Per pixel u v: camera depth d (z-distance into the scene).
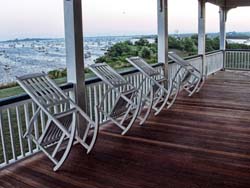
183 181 3.20
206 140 4.36
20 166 3.60
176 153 3.92
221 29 11.15
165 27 6.74
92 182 3.21
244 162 3.62
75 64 4.20
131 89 4.78
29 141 3.80
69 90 4.20
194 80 7.70
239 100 6.71
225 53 11.30
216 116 5.53
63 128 3.40
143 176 3.32
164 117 5.48
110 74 4.73
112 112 4.60
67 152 3.47
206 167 3.51
